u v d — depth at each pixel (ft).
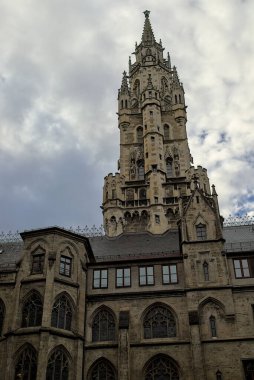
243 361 140.26
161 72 321.73
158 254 172.55
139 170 271.69
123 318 151.64
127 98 299.38
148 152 267.39
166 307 155.22
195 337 143.33
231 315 147.95
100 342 150.92
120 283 161.89
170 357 144.77
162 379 142.82
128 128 289.33
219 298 151.43
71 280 155.84
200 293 153.07
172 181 256.32
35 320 143.84
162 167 262.26
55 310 146.92
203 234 166.50
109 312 156.97
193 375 140.77
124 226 241.76
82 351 147.02
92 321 155.63
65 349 142.00
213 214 169.68
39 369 132.05
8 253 181.98
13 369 135.64
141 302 156.76
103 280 163.32
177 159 271.90
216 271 157.07
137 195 253.85
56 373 136.98
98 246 190.49
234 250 166.20
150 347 147.23
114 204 245.86
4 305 152.66
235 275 157.48
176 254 170.19
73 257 160.86
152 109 283.18
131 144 282.56
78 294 154.81
